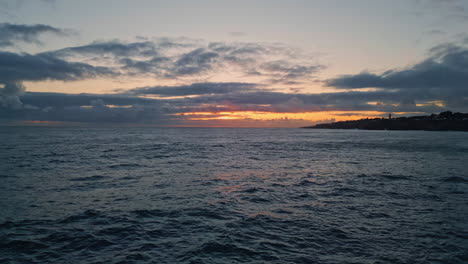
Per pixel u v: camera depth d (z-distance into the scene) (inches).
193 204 491.2
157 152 1574.8
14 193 555.8
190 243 323.9
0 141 2405.3
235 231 361.7
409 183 700.7
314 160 1256.8
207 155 1445.6
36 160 1106.7
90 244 319.0
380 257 290.2
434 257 291.0
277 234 351.6
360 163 1144.8
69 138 3088.1
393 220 406.6
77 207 465.7
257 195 563.5
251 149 1927.9
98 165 996.6
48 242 322.0
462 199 532.7
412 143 2854.3
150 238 338.3
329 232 358.9
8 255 288.4
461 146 2381.9
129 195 555.2
